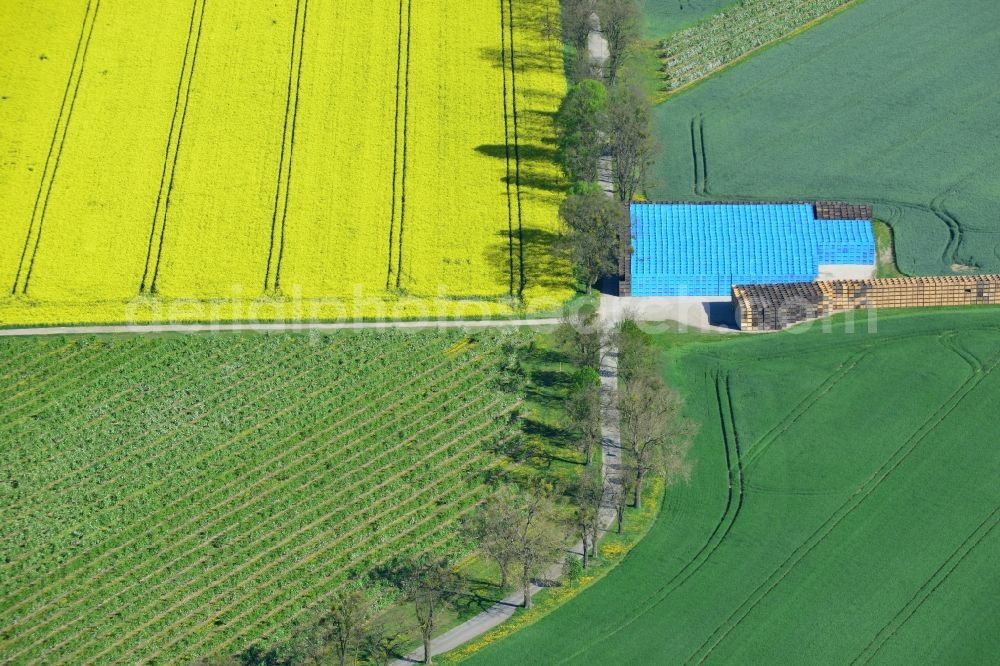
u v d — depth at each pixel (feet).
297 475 380.78
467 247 455.22
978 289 430.20
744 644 331.77
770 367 412.57
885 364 411.75
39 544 362.74
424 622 328.08
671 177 483.51
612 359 414.62
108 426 396.16
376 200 472.85
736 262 443.32
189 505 372.79
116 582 352.49
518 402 401.29
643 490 375.04
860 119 506.89
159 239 458.50
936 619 337.31
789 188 477.36
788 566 351.87
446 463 382.83
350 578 351.87
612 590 346.13
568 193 472.03
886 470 378.32
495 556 340.18
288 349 420.36
